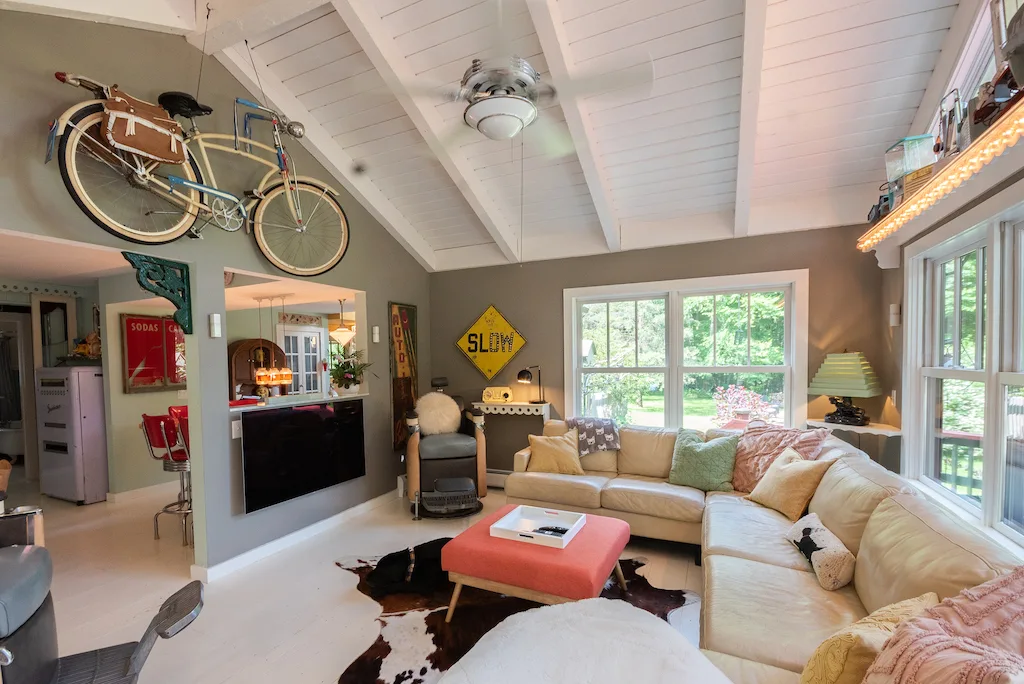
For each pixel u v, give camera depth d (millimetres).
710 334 4160
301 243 3590
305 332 7262
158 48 2742
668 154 3459
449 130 3420
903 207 2338
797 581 1927
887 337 3385
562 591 2090
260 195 3184
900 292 3174
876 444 3123
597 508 3383
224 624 2414
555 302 4648
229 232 3109
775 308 3932
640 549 3307
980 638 956
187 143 2795
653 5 2543
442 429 4410
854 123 3055
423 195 4297
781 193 3678
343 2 2605
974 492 2387
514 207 4266
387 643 2244
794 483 2684
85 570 3051
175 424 3439
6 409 5961
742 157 3139
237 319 6227
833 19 2512
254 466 3162
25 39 2205
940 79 2615
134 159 2428
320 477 3688
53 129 2180
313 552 3312
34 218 2211
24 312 5148
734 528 2486
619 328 4520
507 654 1357
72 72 2359
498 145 3561
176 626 1567
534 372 4758
